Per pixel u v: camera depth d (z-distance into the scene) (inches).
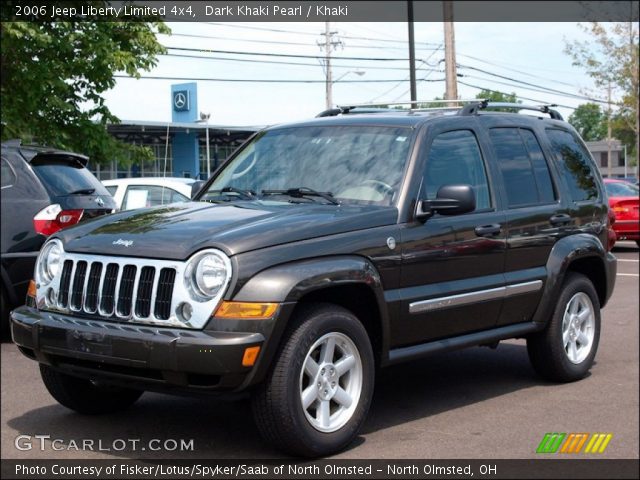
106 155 633.6
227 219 212.1
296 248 202.1
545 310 275.1
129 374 198.1
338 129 257.9
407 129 248.8
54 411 248.1
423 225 233.6
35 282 221.5
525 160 280.8
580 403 261.6
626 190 837.2
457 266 242.7
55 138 608.7
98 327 199.3
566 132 309.1
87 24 596.4
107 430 229.6
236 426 233.6
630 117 1694.1
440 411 251.3
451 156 252.7
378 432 229.6
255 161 260.7
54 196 345.4
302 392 199.2
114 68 595.5
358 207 227.9
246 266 193.5
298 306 202.7
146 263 199.2
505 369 307.6
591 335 294.4
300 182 245.1
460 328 246.7
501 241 258.1
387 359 224.8
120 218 228.4
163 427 232.7
